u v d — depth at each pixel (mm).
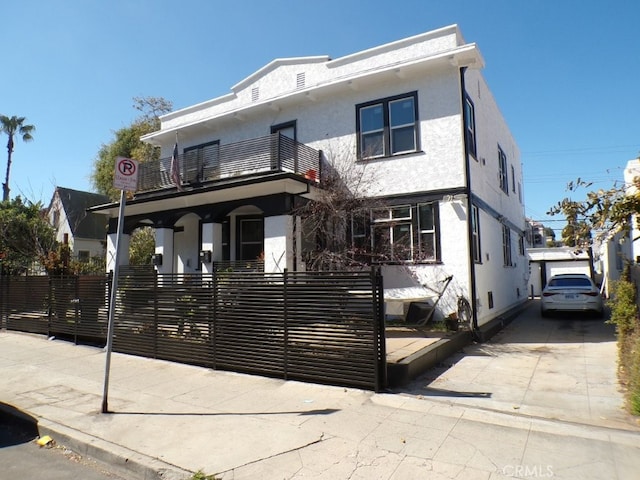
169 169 15305
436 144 11984
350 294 6840
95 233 30594
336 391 6648
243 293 7984
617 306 8133
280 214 11938
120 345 9953
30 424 5891
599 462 4203
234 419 5668
